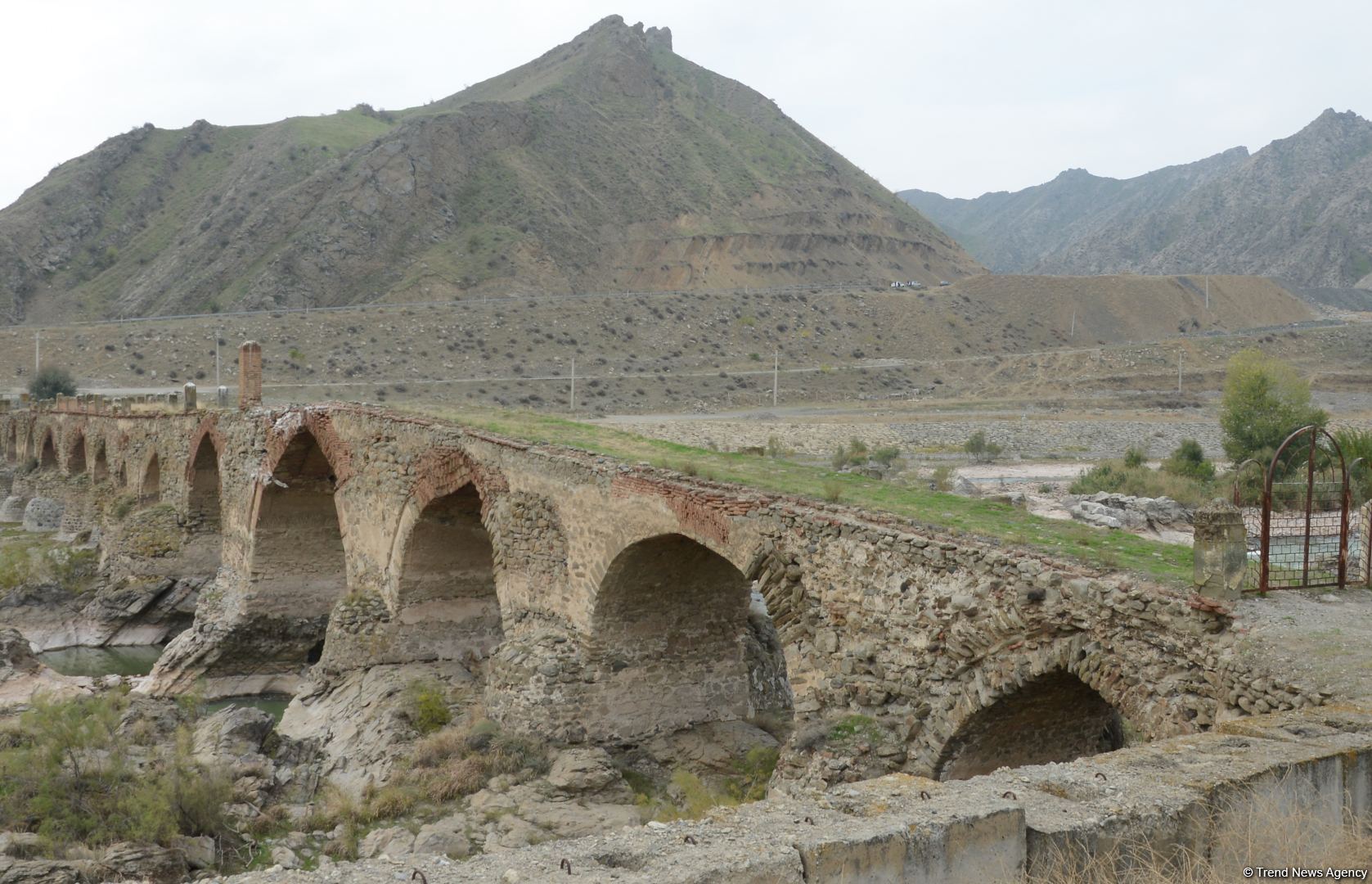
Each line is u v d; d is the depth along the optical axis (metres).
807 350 130.12
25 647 31.89
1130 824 6.36
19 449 72.31
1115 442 74.88
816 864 5.77
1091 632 11.66
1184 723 10.59
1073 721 13.84
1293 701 9.44
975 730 13.15
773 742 20.98
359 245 160.25
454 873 5.68
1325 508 19.67
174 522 43.06
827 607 15.16
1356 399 99.00
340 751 22.59
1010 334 146.75
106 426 53.53
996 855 6.22
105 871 15.34
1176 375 115.75
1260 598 11.70
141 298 158.00
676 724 21.22
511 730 20.78
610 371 109.56
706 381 106.62
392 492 27.38
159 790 17.39
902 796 6.79
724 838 6.07
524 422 27.59
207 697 33.19
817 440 72.25
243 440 35.44
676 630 21.19
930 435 75.25
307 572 34.91
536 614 21.98
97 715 18.70
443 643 27.36
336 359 104.81
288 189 171.50
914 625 13.77
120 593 41.53
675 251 184.88
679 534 17.94
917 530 14.46
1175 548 14.17
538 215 177.62
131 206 189.38
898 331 141.75
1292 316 170.12
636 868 5.74
